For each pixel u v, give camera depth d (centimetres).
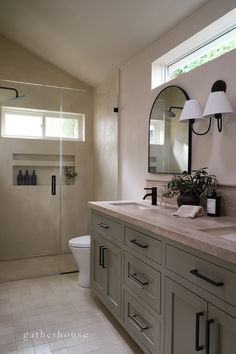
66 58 357
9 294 257
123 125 326
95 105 337
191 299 123
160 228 143
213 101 173
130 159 311
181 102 226
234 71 178
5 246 303
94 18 261
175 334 135
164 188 250
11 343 183
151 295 155
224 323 105
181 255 130
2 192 301
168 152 243
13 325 205
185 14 219
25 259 309
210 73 198
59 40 321
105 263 219
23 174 309
